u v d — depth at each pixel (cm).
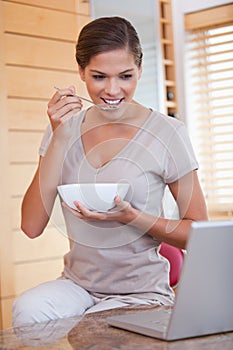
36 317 207
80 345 157
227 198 422
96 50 213
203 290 155
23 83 354
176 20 430
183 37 429
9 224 346
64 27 371
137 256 222
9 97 348
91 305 225
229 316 161
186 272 151
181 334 156
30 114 357
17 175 351
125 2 394
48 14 363
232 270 158
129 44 214
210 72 423
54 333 172
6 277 343
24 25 354
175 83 424
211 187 426
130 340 158
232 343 152
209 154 429
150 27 406
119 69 213
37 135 360
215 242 154
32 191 235
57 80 368
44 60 362
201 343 153
